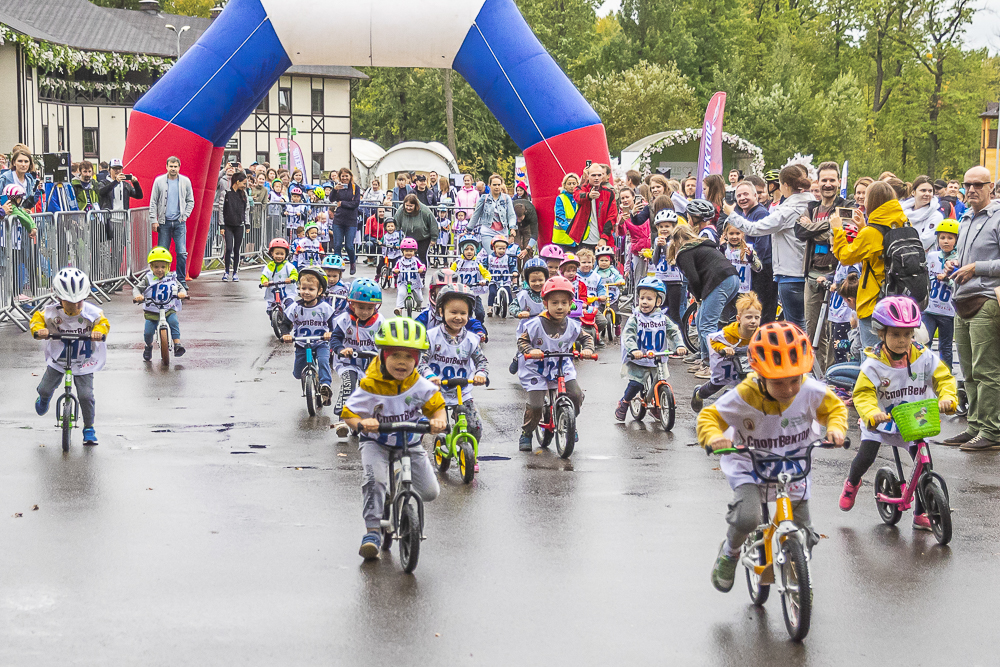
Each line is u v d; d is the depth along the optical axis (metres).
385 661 4.62
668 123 63.44
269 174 29.77
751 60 77.75
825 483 7.80
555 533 6.49
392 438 5.90
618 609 5.27
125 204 19.50
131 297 18.50
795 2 84.50
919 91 77.69
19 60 43.31
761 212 11.86
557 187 19.47
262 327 15.55
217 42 19.62
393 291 21.45
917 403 6.41
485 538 6.38
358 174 55.44
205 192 21.66
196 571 5.71
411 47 19.62
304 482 7.54
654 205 14.39
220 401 10.33
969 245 8.79
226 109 19.86
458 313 7.91
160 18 58.00
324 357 9.90
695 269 11.45
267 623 5.02
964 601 5.44
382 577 5.68
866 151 72.38
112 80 50.31
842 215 10.88
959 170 79.94
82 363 8.42
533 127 19.48
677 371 12.48
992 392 8.70
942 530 6.34
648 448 8.82
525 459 8.43
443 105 68.56
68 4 50.69
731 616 5.21
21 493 7.13
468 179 25.83
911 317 6.19
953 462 8.37
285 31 19.52
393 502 5.90
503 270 17.84
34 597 5.30
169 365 12.28
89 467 7.83
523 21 19.92
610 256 15.05
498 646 4.80
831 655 4.75
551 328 8.53
